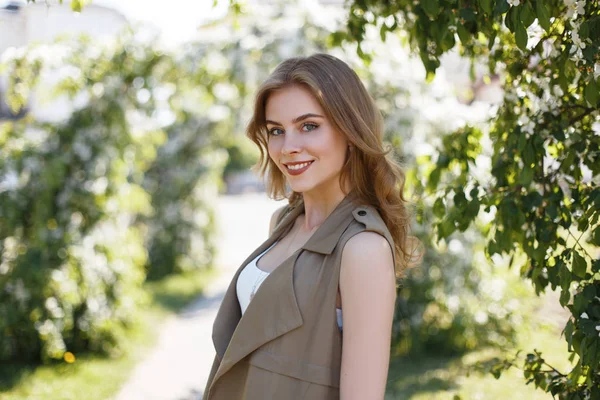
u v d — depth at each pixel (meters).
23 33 5.38
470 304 4.60
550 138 1.75
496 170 1.88
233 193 28.30
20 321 4.45
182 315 6.26
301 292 1.37
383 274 1.30
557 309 4.96
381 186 1.51
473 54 2.12
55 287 4.44
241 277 1.63
